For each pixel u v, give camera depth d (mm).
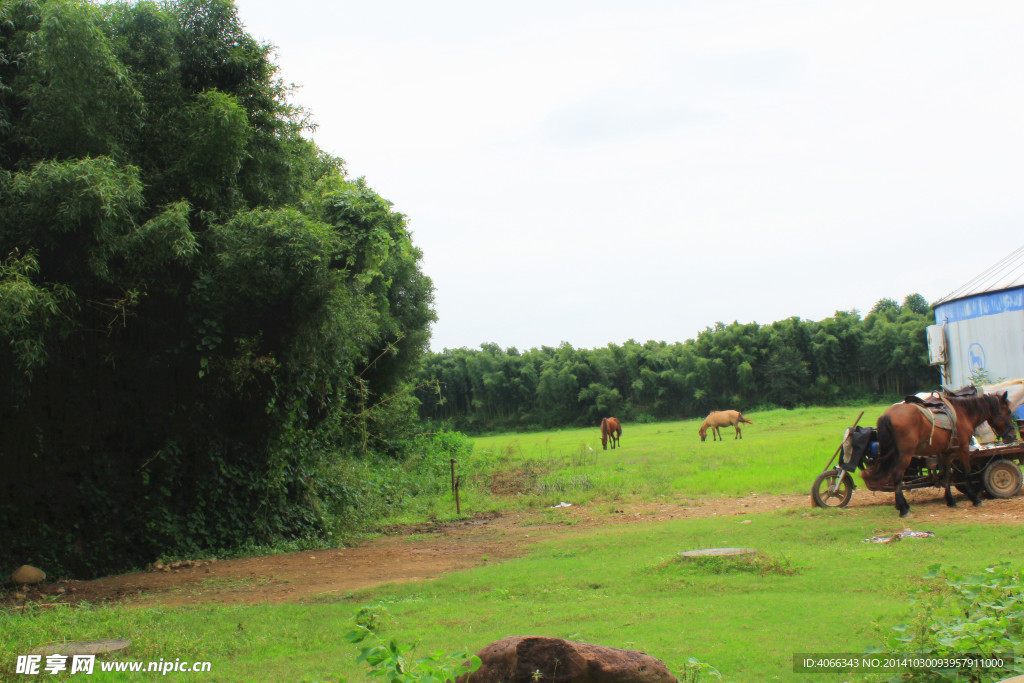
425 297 29016
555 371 72125
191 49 12375
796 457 20719
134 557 11492
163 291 11383
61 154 10305
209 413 12617
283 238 11273
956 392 11938
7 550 10438
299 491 14031
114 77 10492
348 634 4039
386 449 25797
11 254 9258
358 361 23234
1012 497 11633
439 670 3674
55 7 9797
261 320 12258
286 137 14117
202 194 11703
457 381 74625
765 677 4465
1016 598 4578
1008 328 17578
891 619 5449
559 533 12414
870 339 66500
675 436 40688
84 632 6691
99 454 11602
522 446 38969
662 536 10766
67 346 10938
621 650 3963
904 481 11578
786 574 7539
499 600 7496
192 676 5391
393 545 12742
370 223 13516
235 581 9930
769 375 66500
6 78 10562
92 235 9734
